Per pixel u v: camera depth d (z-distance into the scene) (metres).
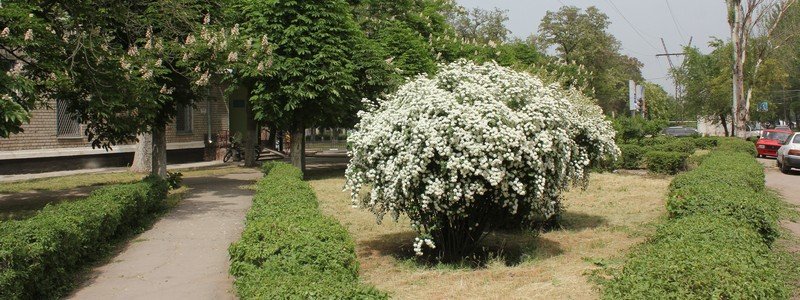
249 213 7.55
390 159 7.00
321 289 4.18
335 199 12.87
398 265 7.36
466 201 6.83
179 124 24.75
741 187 9.10
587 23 47.19
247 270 5.05
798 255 7.53
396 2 23.23
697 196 7.71
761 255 5.24
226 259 7.55
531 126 6.74
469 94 7.00
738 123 26.77
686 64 44.50
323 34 15.71
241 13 16.08
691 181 9.45
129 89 11.45
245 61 13.70
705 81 42.50
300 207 7.62
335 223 6.59
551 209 7.49
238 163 24.77
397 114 7.08
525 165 6.91
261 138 32.53
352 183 7.47
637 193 13.51
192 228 9.61
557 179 7.34
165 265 7.28
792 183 17.61
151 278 6.70
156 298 5.97
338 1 16.28
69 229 6.55
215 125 27.17
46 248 5.85
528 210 7.77
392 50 20.03
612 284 4.59
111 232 8.16
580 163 8.06
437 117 6.76
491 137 6.48
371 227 9.66
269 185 9.98
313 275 4.72
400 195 7.06
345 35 16.62
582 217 10.56
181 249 8.13
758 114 46.75
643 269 4.48
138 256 7.74
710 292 3.96
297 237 5.66
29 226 6.15
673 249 4.99
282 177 11.40
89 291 6.23
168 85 13.92
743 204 7.27
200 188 15.20
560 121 7.21
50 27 10.86
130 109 11.80
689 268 4.32
